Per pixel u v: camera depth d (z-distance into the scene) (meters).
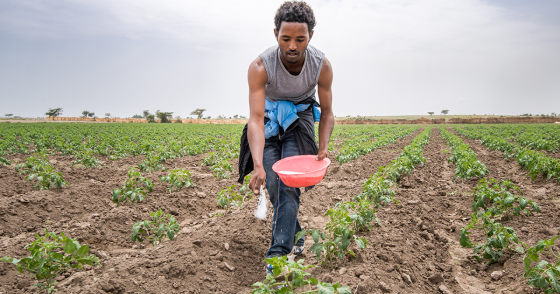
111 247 4.34
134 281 3.06
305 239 4.48
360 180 8.49
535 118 88.69
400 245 4.05
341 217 3.55
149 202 6.08
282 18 2.66
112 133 28.22
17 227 4.80
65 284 3.04
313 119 3.57
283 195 3.13
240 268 3.61
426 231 4.60
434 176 9.44
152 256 3.65
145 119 103.31
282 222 3.09
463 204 5.86
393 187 7.27
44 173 6.45
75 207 5.69
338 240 3.43
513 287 3.09
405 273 3.40
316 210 5.86
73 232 4.43
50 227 4.92
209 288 3.19
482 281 3.38
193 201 6.35
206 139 21.00
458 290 3.24
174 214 5.83
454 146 16.73
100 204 5.91
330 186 7.49
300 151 3.35
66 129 34.03
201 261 3.57
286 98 3.28
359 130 38.06
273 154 3.36
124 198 5.85
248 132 3.02
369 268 3.29
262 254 3.94
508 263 3.50
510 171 9.49
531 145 15.92
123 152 13.86
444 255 4.03
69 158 12.86
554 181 7.07
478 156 14.16
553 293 2.69
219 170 8.55
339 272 3.31
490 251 3.57
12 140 17.38
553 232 4.05
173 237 4.25
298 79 3.05
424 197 6.49
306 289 3.04
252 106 3.02
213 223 5.00
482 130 35.19
